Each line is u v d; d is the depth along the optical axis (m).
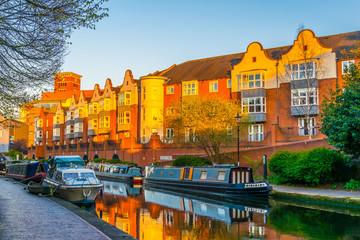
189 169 28.61
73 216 12.65
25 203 16.59
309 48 36.81
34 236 9.20
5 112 13.22
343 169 22.72
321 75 36.03
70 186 20.44
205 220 16.20
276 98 38.88
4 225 10.77
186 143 38.56
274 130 34.16
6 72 11.73
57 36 11.15
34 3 10.20
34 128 95.62
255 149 31.67
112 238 9.36
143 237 13.27
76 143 65.06
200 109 33.19
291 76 37.59
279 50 43.69
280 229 13.92
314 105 35.50
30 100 13.13
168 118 39.03
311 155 22.67
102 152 55.75
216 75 44.78
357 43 33.06
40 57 11.41
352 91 19.77
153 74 54.84
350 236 12.52
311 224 14.55
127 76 55.38
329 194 18.97
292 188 22.91
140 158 46.56
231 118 33.16
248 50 41.31
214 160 34.22
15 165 40.06
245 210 18.56
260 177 29.36
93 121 63.38
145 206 20.70
